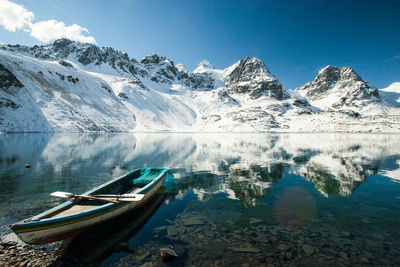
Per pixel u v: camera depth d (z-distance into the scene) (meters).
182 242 8.04
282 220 9.89
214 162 26.25
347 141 59.00
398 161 26.36
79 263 7.08
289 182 16.94
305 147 44.00
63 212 8.30
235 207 11.53
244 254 7.28
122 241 8.20
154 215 10.50
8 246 7.92
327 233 8.61
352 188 15.16
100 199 9.41
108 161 26.12
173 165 24.27
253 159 28.77
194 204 12.04
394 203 12.04
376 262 6.80
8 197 12.80
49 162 24.55
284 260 6.95
